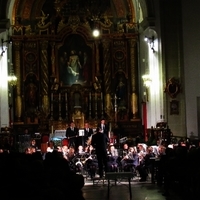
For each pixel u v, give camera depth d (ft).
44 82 107.65
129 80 109.50
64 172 29.55
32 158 38.65
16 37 107.45
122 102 109.09
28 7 109.91
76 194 24.36
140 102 108.06
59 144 92.38
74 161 68.28
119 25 109.29
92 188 55.42
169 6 87.10
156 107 91.66
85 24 108.68
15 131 103.09
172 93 85.76
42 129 104.99
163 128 82.02
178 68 86.63
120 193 50.75
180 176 45.57
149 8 89.97
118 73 109.60
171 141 81.35
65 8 109.60
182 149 46.52
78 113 105.40
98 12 109.91
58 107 107.34
